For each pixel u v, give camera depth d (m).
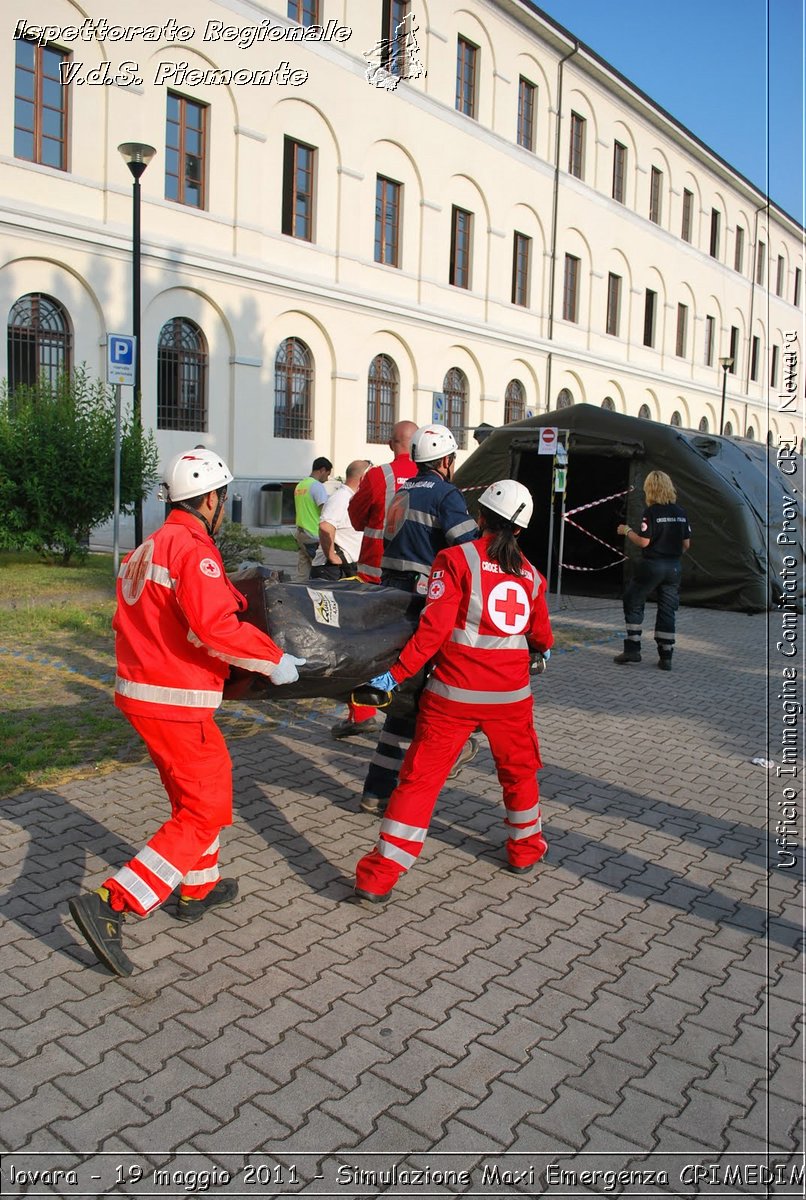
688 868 4.60
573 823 5.13
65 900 3.97
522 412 33.38
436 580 3.94
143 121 19.89
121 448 14.88
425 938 3.80
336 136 24.48
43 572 14.20
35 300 18.80
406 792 4.01
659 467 14.04
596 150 35.75
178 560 3.28
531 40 31.41
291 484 24.31
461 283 30.09
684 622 12.76
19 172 18.05
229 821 3.60
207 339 22.02
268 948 3.68
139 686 3.39
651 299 41.53
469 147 29.14
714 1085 2.97
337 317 25.05
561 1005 3.37
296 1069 2.95
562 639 10.99
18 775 5.45
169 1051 3.01
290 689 3.76
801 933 3.99
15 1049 2.99
